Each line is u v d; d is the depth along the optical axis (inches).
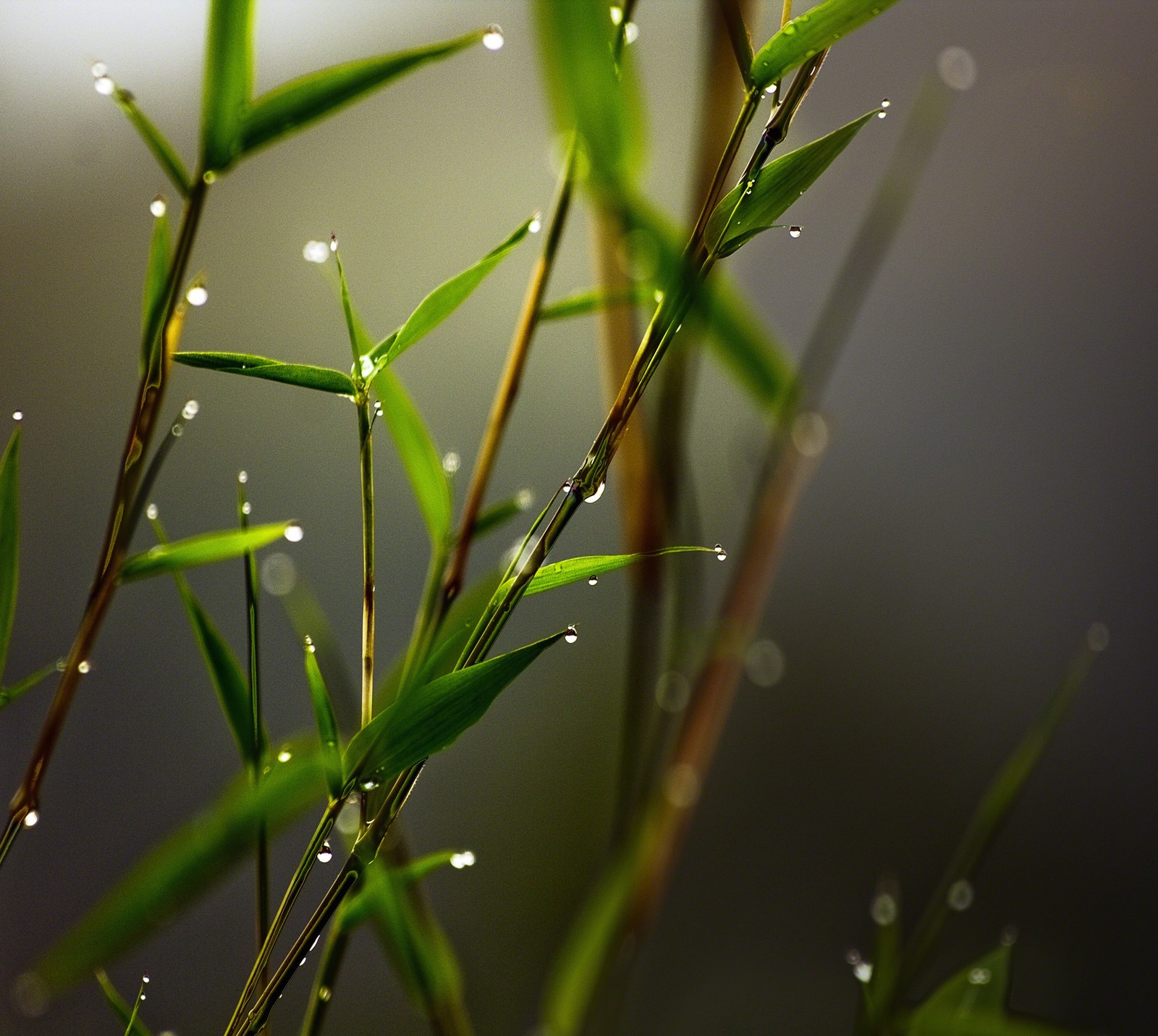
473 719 24.2
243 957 41.3
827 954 42.1
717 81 26.5
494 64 43.2
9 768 43.2
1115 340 42.9
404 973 26.2
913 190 43.4
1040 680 43.1
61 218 43.7
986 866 42.1
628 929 27.6
